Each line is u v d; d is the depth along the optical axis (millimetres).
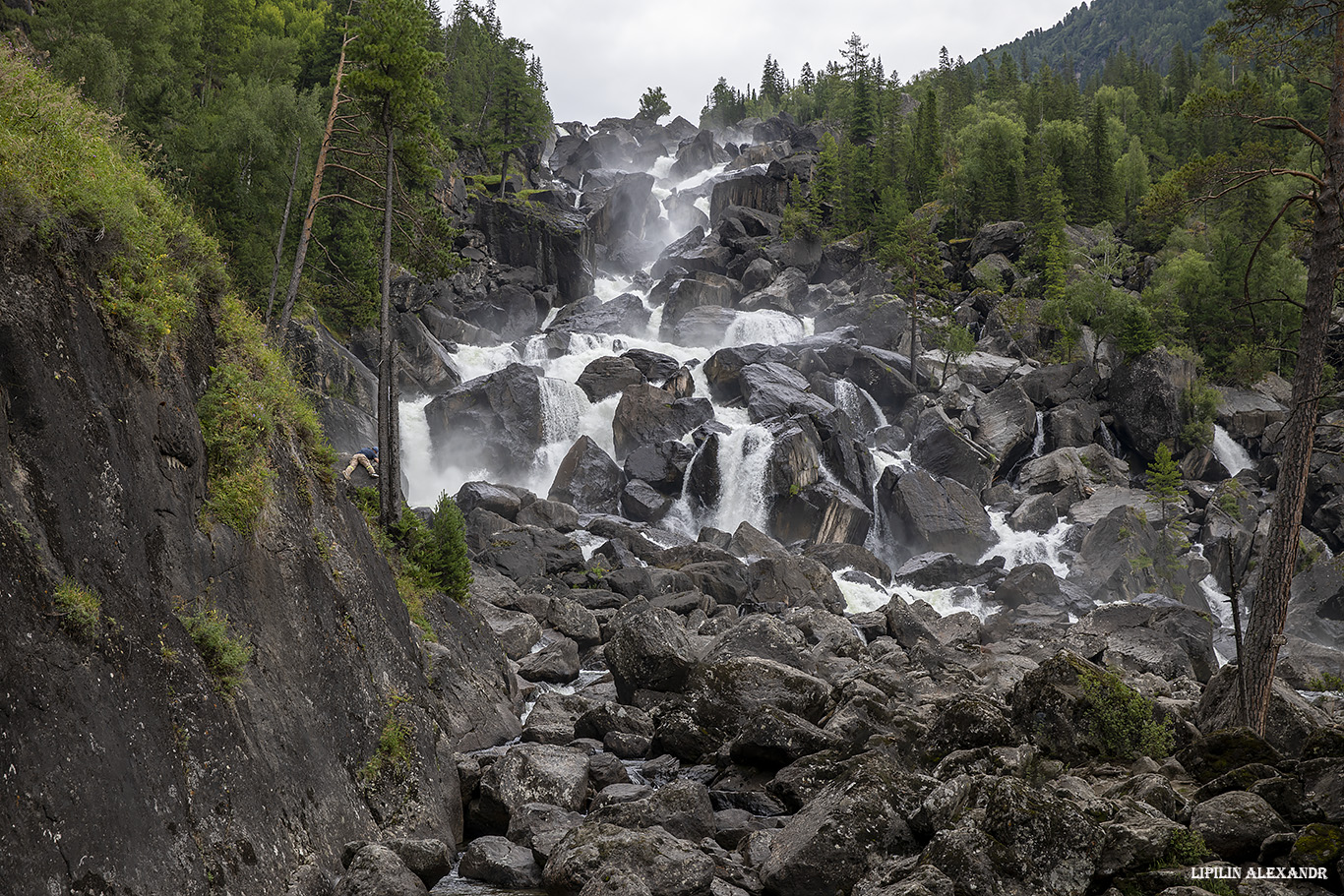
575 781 16219
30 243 9922
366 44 27953
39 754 7762
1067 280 94000
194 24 68750
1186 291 89188
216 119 55031
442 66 29938
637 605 34031
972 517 54375
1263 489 67875
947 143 144250
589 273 92938
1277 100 19766
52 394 9461
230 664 11289
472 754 17625
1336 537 61812
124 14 56562
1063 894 10664
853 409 63844
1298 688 32031
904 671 26281
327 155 30641
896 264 93688
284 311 29344
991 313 90500
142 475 10906
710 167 147500
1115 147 133000
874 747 16500
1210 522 58031
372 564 17594
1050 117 153250
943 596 44562
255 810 10727
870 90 165625
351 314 56844
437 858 13312
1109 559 49719
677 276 92875
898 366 71250
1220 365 82688
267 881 10344
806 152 133000
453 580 23094
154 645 10047
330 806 12555
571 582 37969
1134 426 71812
